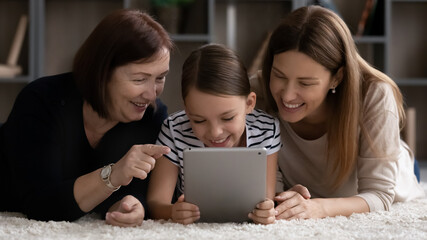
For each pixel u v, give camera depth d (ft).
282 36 4.94
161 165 5.07
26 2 11.60
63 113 4.92
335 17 5.18
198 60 4.67
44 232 4.05
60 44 11.82
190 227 4.24
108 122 5.14
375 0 11.47
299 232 4.02
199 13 11.87
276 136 5.20
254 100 4.99
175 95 11.97
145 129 5.33
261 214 4.39
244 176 4.45
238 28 12.01
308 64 4.84
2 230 4.11
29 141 4.78
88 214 5.11
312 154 5.78
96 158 5.24
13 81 10.78
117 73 4.61
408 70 12.37
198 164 4.45
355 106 5.25
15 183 4.83
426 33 12.41
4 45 11.59
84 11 11.82
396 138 5.36
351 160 5.36
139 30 4.60
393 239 3.80
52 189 4.53
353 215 4.75
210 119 4.64
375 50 11.76
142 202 4.99
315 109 5.30
